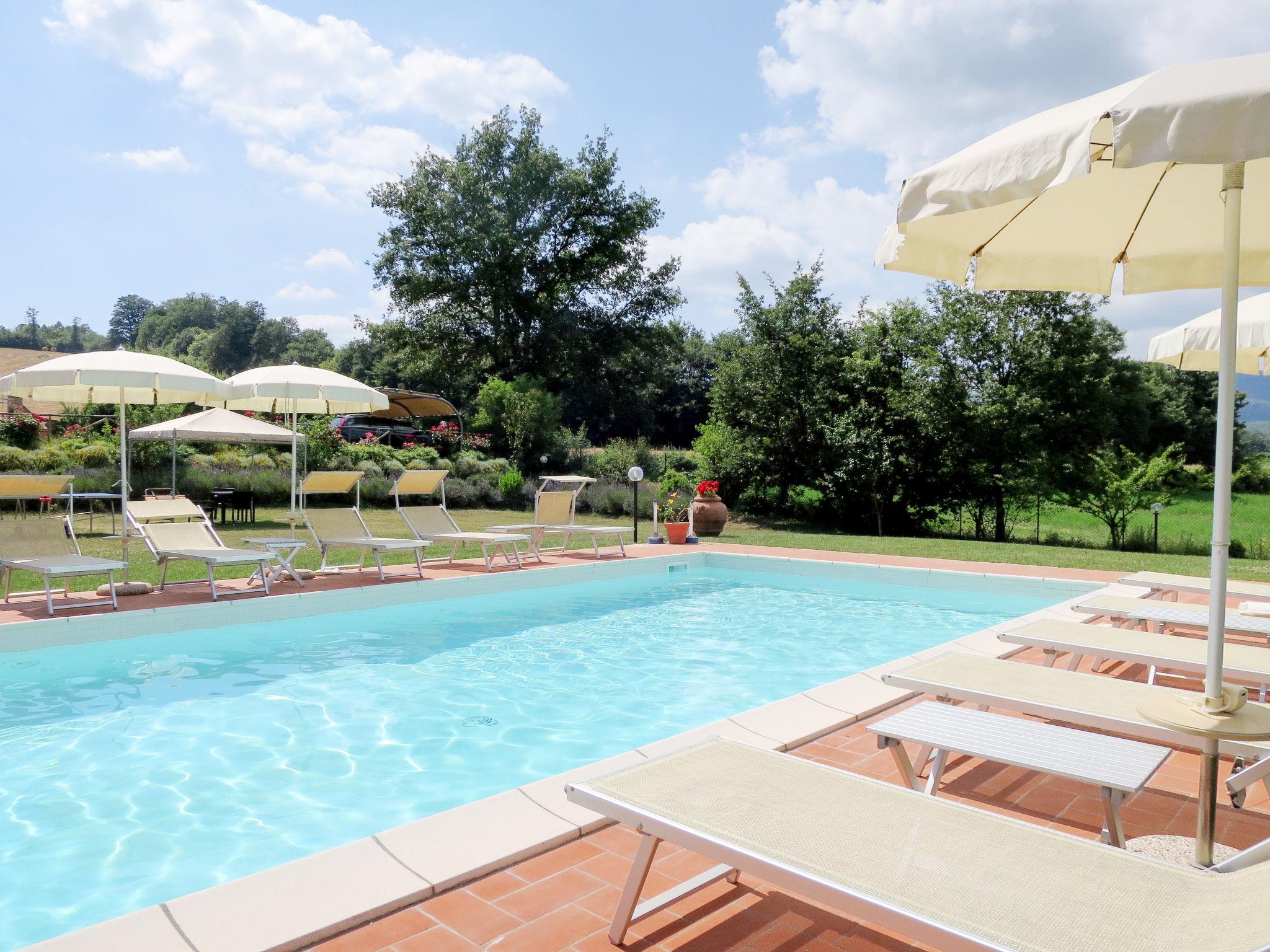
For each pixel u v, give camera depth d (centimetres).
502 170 3356
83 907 305
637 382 3769
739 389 2273
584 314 3541
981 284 344
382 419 3061
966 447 1941
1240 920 171
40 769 443
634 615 899
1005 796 364
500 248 3256
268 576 923
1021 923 176
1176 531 1873
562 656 709
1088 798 362
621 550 1278
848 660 703
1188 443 2586
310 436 2159
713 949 239
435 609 905
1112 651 440
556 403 2888
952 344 1975
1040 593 1009
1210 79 199
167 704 557
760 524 2222
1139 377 2369
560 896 267
